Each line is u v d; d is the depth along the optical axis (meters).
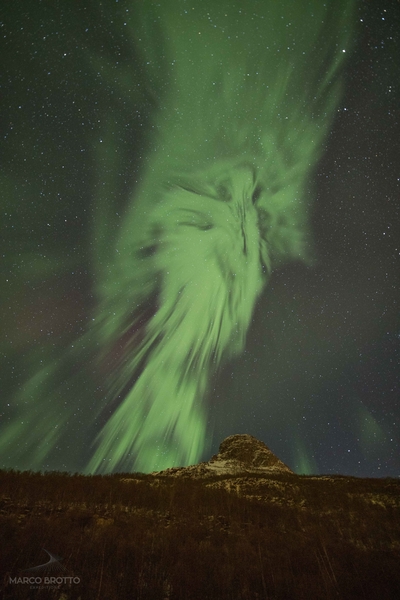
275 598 8.75
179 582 8.88
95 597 8.09
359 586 9.32
